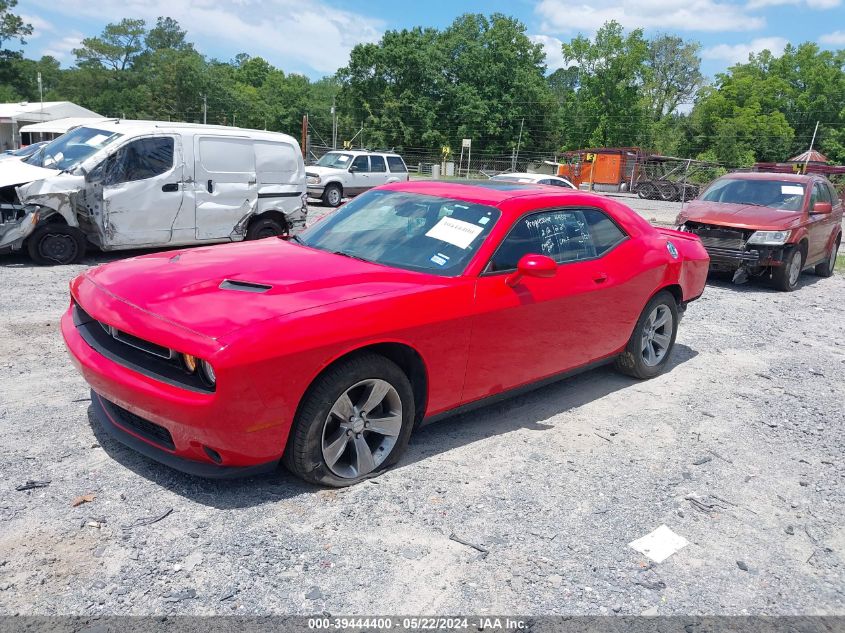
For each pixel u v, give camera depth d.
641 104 68.81
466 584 2.84
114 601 2.56
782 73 74.06
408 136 73.00
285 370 3.06
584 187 44.91
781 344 7.42
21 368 4.96
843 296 10.94
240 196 10.58
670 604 2.82
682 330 7.77
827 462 4.36
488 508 3.46
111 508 3.17
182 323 3.09
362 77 75.31
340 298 3.40
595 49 67.69
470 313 3.84
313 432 3.27
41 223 8.95
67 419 4.11
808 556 3.28
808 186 11.51
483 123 72.44
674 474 4.03
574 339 4.71
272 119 89.19
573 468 4.00
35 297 7.21
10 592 2.56
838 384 6.08
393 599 2.71
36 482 3.34
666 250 5.56
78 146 9.66
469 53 73.31
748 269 10.46
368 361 3.39
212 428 2.97
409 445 4.13
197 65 85.81
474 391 4.08
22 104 39.69
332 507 3.33
